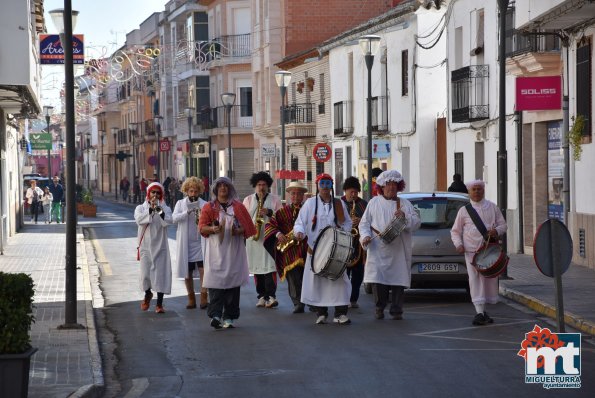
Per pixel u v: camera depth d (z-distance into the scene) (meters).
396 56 38.19
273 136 58.56
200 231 14.70
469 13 30.95
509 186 27.94
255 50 60.59
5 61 22.73
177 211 17.22
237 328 14.95
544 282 19.50
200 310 17.27
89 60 36.75
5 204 35.38
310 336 13.98
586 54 22.36
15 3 22.69
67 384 10.70
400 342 13.31
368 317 15.84
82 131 128.88
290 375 11.27
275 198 17.66
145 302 17.30
